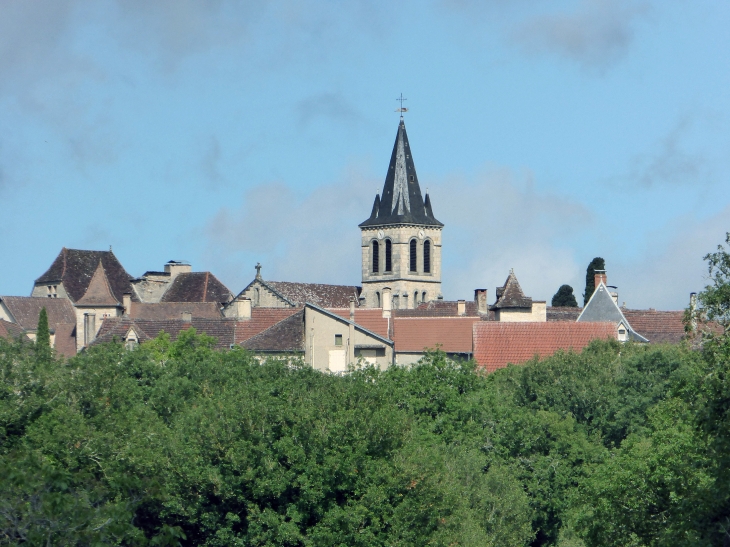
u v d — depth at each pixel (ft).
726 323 472.85
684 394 462.60
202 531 645.51
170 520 644.69
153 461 631.56
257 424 652.89
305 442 645.10
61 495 349.61
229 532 636.48
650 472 519.60
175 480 636.07
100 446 618.44
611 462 581.53
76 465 610.65
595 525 534.37
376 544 618.44
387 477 634.02
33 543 341.62
